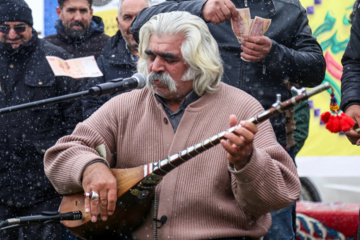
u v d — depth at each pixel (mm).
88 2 11484
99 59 9992
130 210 6031
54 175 6211
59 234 10094
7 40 10227
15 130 10086
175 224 6012
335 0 12164
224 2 7547
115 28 13320
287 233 7719
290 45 8289
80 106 10289
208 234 5922
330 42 12242
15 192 10062
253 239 6199
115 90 6098
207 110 6188
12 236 10000
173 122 6281
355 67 7793
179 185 6035
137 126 6320
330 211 10875
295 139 9539
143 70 6414
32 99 10227
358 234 7785
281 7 8211
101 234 6180
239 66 7844
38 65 10344
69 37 11508
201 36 6199
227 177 6055
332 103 6426
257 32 7566
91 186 5832
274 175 5699
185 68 6152
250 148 5402
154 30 6184
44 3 13570
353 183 12359
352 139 6914
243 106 6215
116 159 6449
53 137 10219
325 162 12539
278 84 7957
